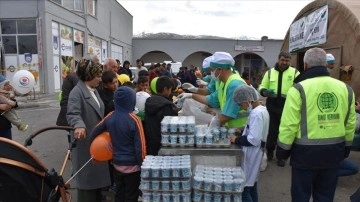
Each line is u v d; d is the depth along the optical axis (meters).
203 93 5.96
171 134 3.37
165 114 3.77
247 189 3.49
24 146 2.82
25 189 2.68
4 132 4.45
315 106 2.99
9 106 4.34
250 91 3.43
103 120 3.42
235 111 3.62
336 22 6.91
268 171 5.70
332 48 7.01
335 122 3.02
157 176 2.91
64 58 20.58
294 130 3.04
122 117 3.31
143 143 3.29
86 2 24.39
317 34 7.63
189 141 3.37
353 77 6.37
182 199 2.95
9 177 2.62
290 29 9.46
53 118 11.10
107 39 31.27
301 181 3.14
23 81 6.40
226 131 3.44
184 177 2.92
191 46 43.41
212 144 3.35
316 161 3.03
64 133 8.68
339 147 3.06
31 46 18.11
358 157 6.68
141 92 4.52
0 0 17.67
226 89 3.74
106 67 5.44
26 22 17.95
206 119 4.41
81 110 3.53
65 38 20.69
